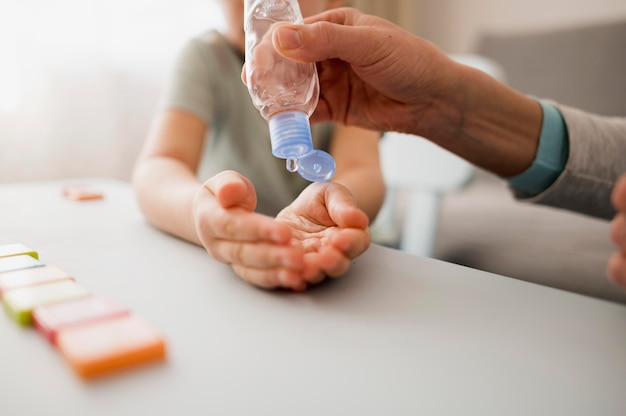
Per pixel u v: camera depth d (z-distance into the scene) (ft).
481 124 1.70
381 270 1.27
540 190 1.80
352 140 2.54
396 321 0.97
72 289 0.99
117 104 4.10
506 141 1.71
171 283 1.15
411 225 3.76
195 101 2.47
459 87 1.62
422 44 1.55
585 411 0.70
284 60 1.29
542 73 5.05
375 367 0.80
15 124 3.56
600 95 4.66
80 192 2.28
